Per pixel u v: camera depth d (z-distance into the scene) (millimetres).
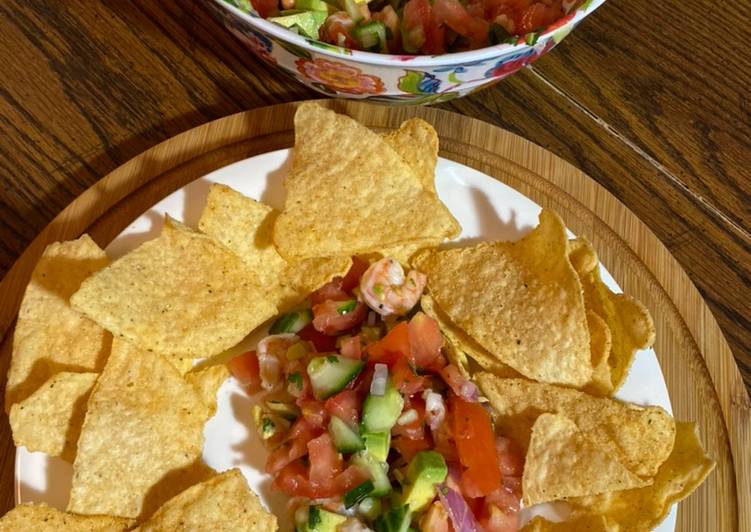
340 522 250
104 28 319
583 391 268
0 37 312
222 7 258
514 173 314
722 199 319
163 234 264
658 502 251
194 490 236
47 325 252
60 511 232
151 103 310
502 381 266
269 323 285
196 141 300
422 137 289
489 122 323
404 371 262
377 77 269
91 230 283
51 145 298
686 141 327
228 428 265
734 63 345
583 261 275
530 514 264
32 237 285
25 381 247
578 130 325
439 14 294
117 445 239
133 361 250
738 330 302
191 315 259
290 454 255
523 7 298
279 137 306
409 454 265
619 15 348
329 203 272
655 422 256
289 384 265
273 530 236
